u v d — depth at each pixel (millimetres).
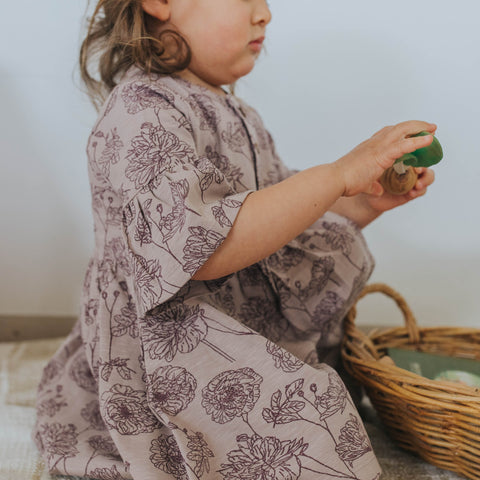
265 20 997
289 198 791
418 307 1510
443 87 1412
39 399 1043
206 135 926
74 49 1477
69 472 879
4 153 1525
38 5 1466
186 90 959
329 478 782
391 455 964
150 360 833
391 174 992
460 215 1453
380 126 1451
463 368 1050
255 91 1479
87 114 1505
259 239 780
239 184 950
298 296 984
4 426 1054
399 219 1477
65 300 1585
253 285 965
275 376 814
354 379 1087
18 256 1567
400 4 1398
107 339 876
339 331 1072
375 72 1435
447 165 1438
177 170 789
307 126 1479
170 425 798
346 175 819
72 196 1541
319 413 802
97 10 1053
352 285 1015
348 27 1425
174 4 977
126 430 832
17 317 1592
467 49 1389
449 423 850
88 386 1043
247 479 791
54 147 1522
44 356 1402
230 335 832
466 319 1492
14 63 1491
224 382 818
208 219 759
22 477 892
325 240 1027
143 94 883
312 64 1451
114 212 932
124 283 907
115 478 859
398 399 904
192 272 753
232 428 808
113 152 853
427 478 893
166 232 765
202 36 974
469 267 1472
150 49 984
